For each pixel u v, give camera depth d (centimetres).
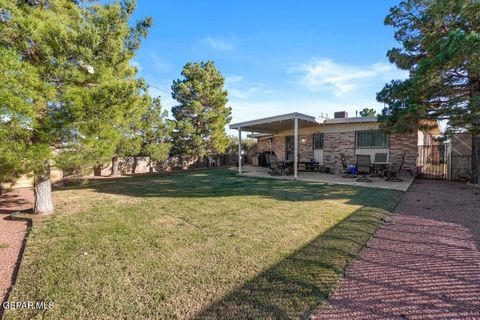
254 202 623
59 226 446
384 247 332
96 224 456
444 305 212
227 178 1188
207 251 327
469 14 737
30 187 1012
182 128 1717
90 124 459
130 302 222
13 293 239
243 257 307
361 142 1273
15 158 397
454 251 317
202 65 1908
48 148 415
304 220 458
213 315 203
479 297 222
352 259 297
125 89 437
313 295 227
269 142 2019
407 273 264
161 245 350
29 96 374
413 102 820
